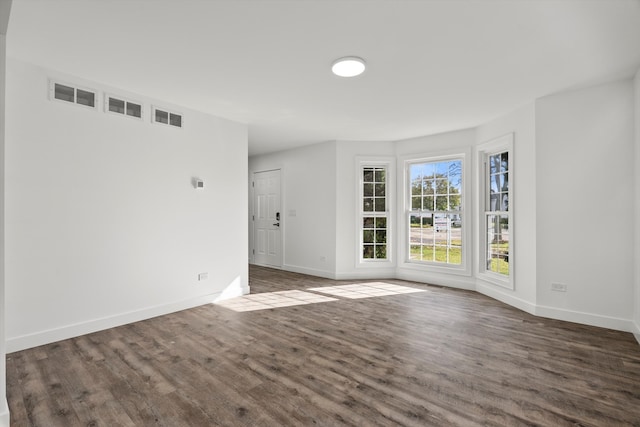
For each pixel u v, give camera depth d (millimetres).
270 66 2738
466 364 2443
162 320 3416
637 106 2918
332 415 1837
